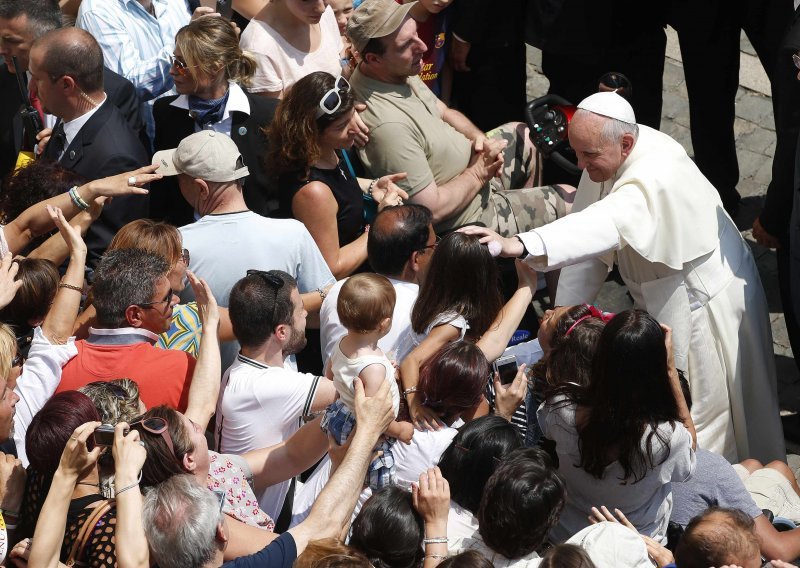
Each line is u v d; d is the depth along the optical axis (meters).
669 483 14.79
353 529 12.30
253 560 11.64
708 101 26.06
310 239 17.70
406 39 20.64
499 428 13.29
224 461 13.58
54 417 11.89
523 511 11.91
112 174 19.00
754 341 19.75
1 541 11.62
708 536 12.64
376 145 21.19
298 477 18.14
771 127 30.05
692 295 19.25
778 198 21.33
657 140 18.91
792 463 21.69
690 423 15.73
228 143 17.23
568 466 14.65
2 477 12.28
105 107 19.28
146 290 14.41
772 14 24.03
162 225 15.77
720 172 26.81
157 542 10.91
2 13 20.22
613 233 17.86
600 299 25.23
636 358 13.54
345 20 24.42
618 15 24.62
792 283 20.25
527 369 16.98
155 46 23.36
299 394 14.59
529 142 24.41
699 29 25.17
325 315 16.84
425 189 21.28
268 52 21.97
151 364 14.33
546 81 31.31
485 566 10.98
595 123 18.09
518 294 17.09
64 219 15.20
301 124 18.22
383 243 16.97
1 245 16.33
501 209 22.91
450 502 13.27
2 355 13.20
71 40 18.64
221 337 16.62
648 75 25.86
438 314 15.93
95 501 11.67
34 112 20.78
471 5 25.14
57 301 14.62
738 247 19.73
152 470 11.80
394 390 13.80
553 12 24.77
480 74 26.34
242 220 17.20
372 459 14.19
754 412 20.23
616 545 12.12
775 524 16.61
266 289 14.72
